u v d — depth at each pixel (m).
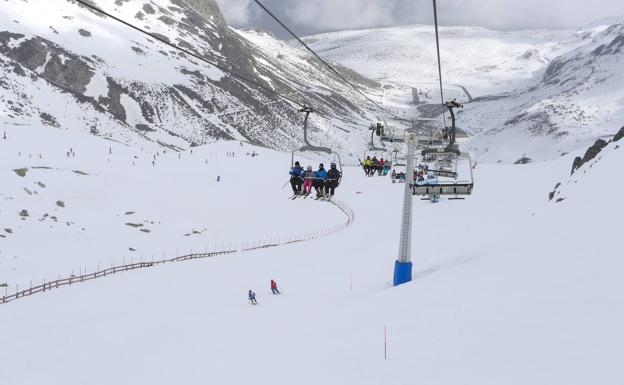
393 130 17.30
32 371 14.64
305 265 26.66
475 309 8.24
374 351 7.67
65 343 16.97
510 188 40.34
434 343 7.29
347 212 44.47
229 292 22.94
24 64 192.00
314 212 47.38
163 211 51.72
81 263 38.47
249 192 58.56
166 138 187.12
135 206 51.75
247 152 82.19
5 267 35.91
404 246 15.95
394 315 9.48
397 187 51.06
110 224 47.66
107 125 177.12
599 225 11.34
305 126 30.16
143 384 10.16
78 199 50.47
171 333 15.59
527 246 12.29
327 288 19.14
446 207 37.31
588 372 4.85
